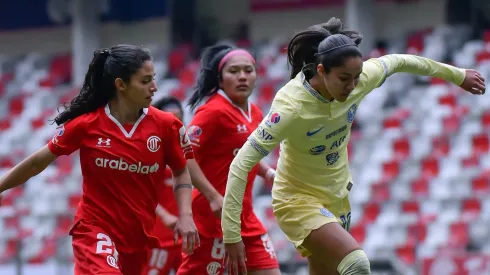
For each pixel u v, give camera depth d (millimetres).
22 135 62312
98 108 17641
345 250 17609
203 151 21203
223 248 21641
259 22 70375
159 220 24828
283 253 39938
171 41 73375
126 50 17266
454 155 46094
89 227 17516
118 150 17344
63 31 77250
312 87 17375
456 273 36469
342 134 18062
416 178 45469
